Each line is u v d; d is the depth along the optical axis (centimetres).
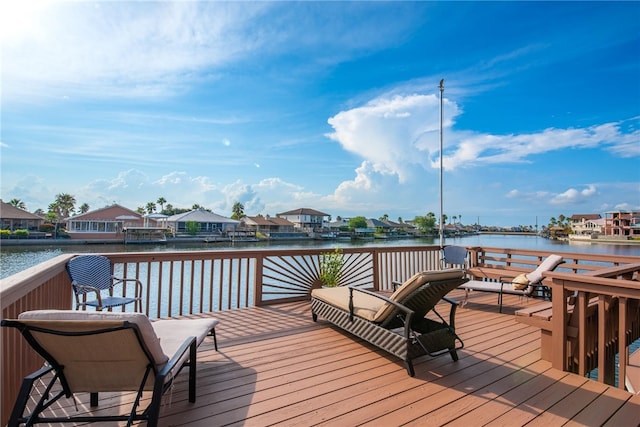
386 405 243
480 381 281
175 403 243
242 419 223
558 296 305
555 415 230
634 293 259
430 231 6538
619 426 217
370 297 405
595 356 322
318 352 346
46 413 230
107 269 414
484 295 641
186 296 1012
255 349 352
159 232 4488
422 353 301
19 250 2980
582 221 4166
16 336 233
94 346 181
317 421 222
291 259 589
